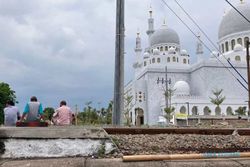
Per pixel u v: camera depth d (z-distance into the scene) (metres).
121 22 12.91
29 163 5.55
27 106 12.84
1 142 6.43
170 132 9.67
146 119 85.88
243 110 72.38
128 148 7.02
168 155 5.86
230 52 92.25
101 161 5.69
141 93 87.31
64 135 6.76
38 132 6.80
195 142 7.93
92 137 6.75
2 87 46.06
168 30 103.31
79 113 45.44
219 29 101.50
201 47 101.06
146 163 5.57
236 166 5.60
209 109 77.50
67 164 5.51
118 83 12.54
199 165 5.55
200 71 85.81
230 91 84.50
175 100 77.19
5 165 5.45
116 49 12.80
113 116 12.44
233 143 8.04
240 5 97.75
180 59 96.88
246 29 93.62
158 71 88.44
